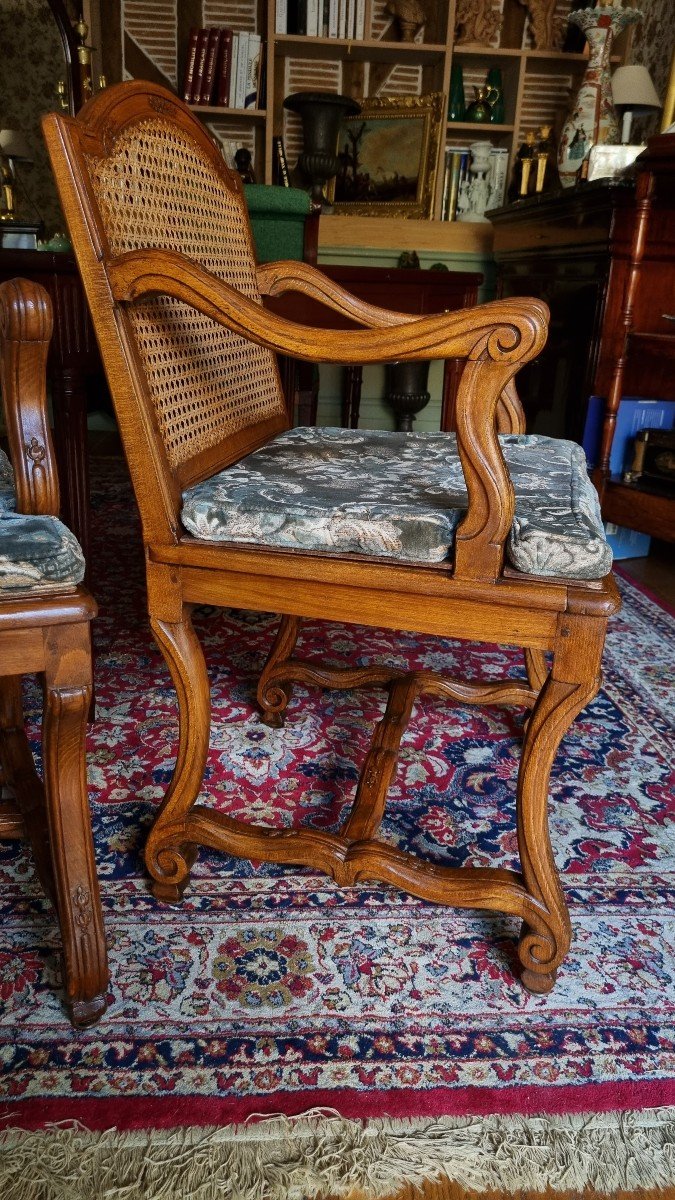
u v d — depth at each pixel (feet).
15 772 3.92
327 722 5.31
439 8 11.72
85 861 2.96
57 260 4.49
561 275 9.21
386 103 11.98
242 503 3.14
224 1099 2.84
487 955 3.52
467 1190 2.61
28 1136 2.68
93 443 13.61
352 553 3.08
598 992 3.36
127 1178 2.58
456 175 12.16
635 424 8.88
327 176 11.59
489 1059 3.03
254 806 4.39
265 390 4.56
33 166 8.01
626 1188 2.62
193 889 3.84
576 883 3.95
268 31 11.28
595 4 11.34
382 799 3.98
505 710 5.56
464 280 9.40
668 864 4.11
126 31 11.85
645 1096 2.91
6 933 3.52
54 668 2.64
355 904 3.78
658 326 8.41
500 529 2.86
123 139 3.23
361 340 2.78
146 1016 3.16
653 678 6.18
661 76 10.40
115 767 4.71
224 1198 2.54
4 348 2.77
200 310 2.88
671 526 8.20
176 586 3.29
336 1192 2.58
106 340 2.95
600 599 2.85
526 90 12.28
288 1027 3.14
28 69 7.65
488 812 4.45
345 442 4.40
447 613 3.05
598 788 4.73
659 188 7.61
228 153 11.94
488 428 2.74
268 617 7.13
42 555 2.55
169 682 5.79
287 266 4.42
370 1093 2.88
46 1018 3.14
